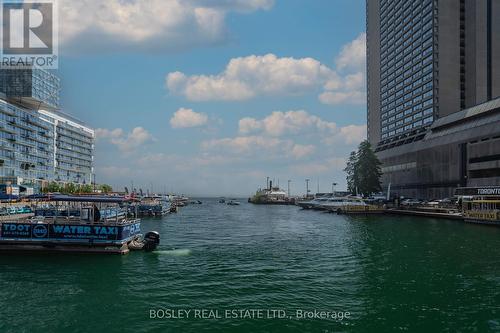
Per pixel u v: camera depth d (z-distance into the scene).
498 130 88.81
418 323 17.66
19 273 26.58
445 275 26.22
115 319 18.08
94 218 35.12
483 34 133.75
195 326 17.30
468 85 136.12
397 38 163.75
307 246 39.91
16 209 58.28
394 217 82.19
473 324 17.48
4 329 16.92
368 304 20.20
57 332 16.62
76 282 24.39
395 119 163.38
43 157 140.00
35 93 150.88
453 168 103.88
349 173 126.31
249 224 69.00
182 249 37.31
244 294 21.98
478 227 57.31
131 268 28.31
